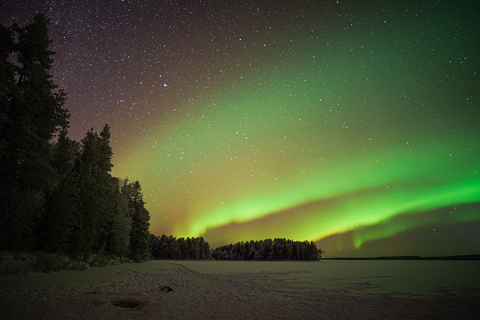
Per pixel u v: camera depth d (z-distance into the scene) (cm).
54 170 2394
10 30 2172
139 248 6594
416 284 2406
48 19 2366
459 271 4503
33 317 837
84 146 4109
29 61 2248
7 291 1224
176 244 17025
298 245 19412
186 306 1190
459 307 1296
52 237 2998
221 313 1073
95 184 3947
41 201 2395
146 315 976
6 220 2200
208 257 18350
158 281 2222
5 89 1927
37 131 2300
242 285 2230
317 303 1382
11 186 2262
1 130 2084
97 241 4706
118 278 2231
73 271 2494
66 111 2459
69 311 937
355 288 2095
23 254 2345
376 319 1033
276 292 1806
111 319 880
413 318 1054
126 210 5606
